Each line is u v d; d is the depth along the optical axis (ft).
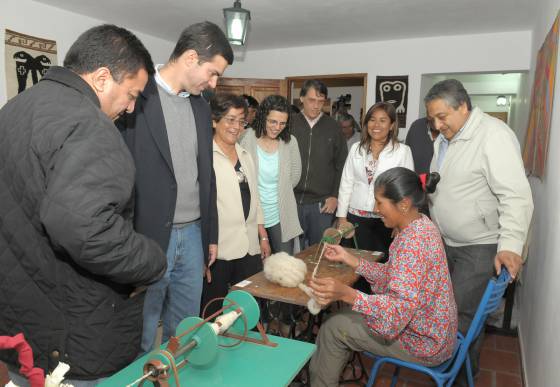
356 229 9.04
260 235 8.08
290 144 9.06
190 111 5.79
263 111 8.30
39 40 12.81
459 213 6.49
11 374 3.46
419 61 15.87
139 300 3.74
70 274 3.31
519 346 8.96
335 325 5.48
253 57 18.62
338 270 6.59
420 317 4.92
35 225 3.21
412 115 16.17
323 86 9.66
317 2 11.75
